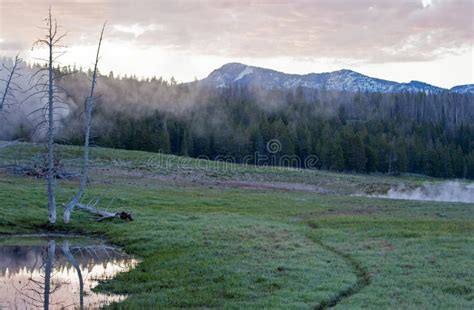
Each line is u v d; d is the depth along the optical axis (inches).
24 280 901.8
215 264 935.0
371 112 7185.0
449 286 765.9
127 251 1136.8
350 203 1977.1
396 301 696.4
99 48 1485.0
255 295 753.6
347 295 756.0
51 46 1354.6
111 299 791.1
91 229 1355.8
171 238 1184.8
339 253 1034.7
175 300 746.8
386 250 1024.2
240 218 1483.8
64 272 960.3
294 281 812.0
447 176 4889.3
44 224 1376.7
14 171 2166.6
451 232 1213.7
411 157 5142.7
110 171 2551.7
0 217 1378.0
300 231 1280.8
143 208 1636.3
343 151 4493.1
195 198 1913.1
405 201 2084.2
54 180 1621.6
